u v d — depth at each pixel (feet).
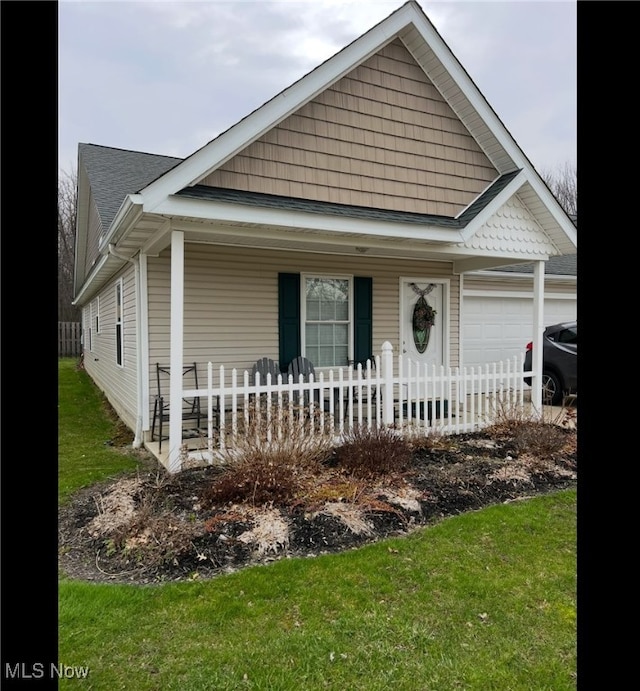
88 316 57.06
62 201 89.56
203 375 23.08
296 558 10.66
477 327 37.50
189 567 10.30
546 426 20.30
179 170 16.11
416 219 20.81
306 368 24.17
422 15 21.07
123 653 7.66
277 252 24.72
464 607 8.90
